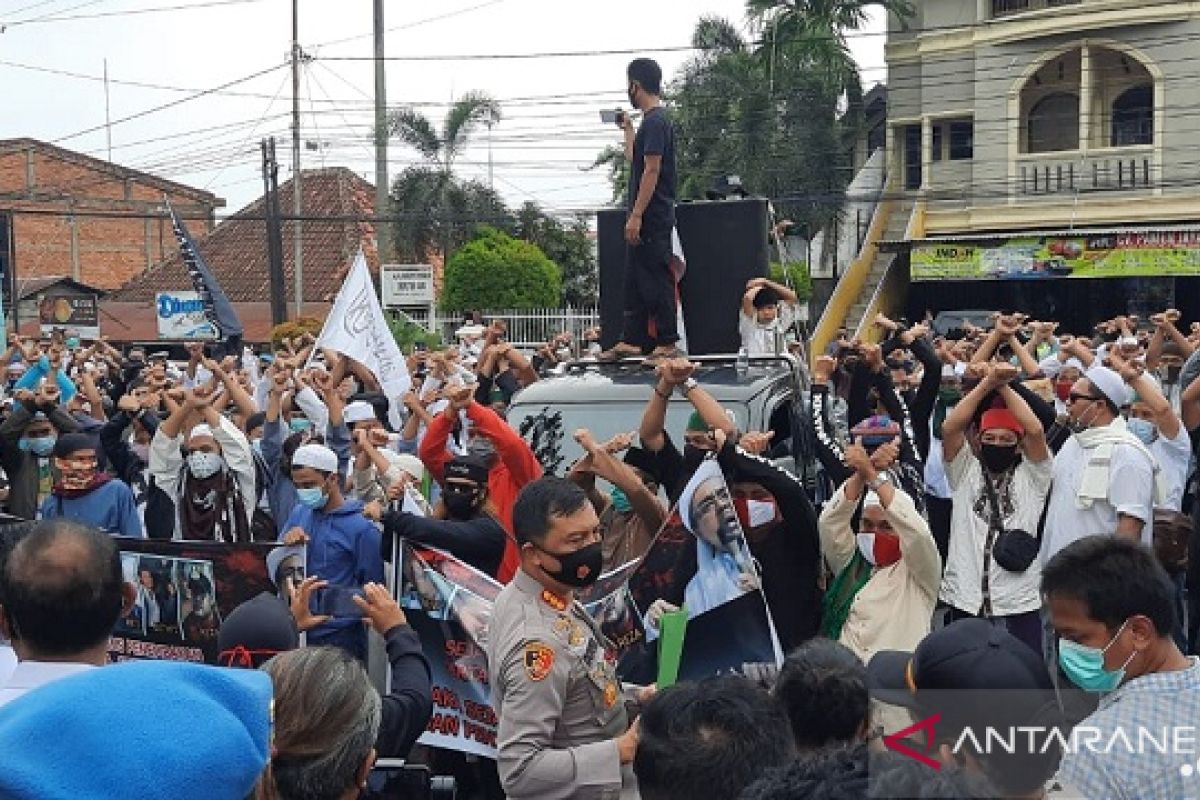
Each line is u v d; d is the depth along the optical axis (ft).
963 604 19.27
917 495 20.21
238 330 39.52
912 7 106.93
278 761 8.54
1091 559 9.74
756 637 15.20
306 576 17.65
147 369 36.45
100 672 6.34
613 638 15.55
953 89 104.47
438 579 15.78
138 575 18.01
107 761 5.91
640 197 24.70
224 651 12.50
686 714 8.60
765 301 27.04
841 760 6.83
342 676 8.81
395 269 86.02
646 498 17.21
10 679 9.09
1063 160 99.04
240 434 23.49
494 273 97.66
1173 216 94.58
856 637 17.26
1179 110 94.43
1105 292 96.32
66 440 22.35
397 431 31.27
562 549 11.91
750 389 22.04
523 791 11.44
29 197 129.29
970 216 102.78
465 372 32.89
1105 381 18.84
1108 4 95.30
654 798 8.60
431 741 15.65
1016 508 19.26
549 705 11.68
